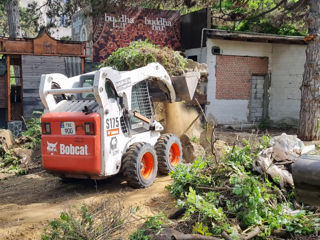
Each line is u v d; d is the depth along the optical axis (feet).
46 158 20.70
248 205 15.60
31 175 27.73
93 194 20.67
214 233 14.61
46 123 20.59
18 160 30.71
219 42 49.24
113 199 19.31
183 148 27.43
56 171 20.76
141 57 29.37
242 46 51.42
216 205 16.52
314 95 35.78
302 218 15.37
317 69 35.53
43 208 18.70
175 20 52.19
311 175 6.56
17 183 25.49
